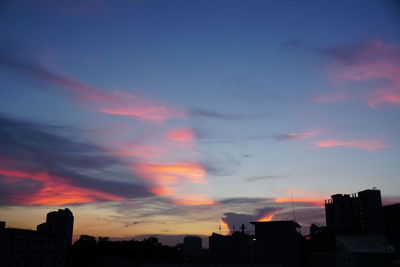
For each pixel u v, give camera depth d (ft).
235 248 210.59
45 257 186.39
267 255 166.30
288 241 165.48
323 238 185.06
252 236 212.43
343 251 158.10
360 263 151.94
